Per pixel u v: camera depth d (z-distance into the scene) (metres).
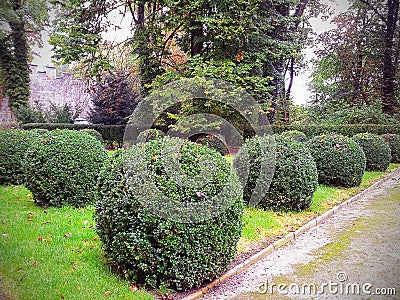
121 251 2.87
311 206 5.74
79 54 12.23
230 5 10.45
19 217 4.48
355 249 3.95
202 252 2.83
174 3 10.40
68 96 20.56
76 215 4.68
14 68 10.48
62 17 12.52
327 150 7.53
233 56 11.23
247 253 3.75
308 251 3.91
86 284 2.77
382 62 18.75
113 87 16.95
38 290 2.60
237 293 2.93
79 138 5.32
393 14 18.30
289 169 5.28
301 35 16.36
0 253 3.19
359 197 6.84
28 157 5.10
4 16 9.13
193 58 10.81
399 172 10.30
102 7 12.48
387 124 15.47
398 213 5.56
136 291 2.75
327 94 20.19
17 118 12.81
